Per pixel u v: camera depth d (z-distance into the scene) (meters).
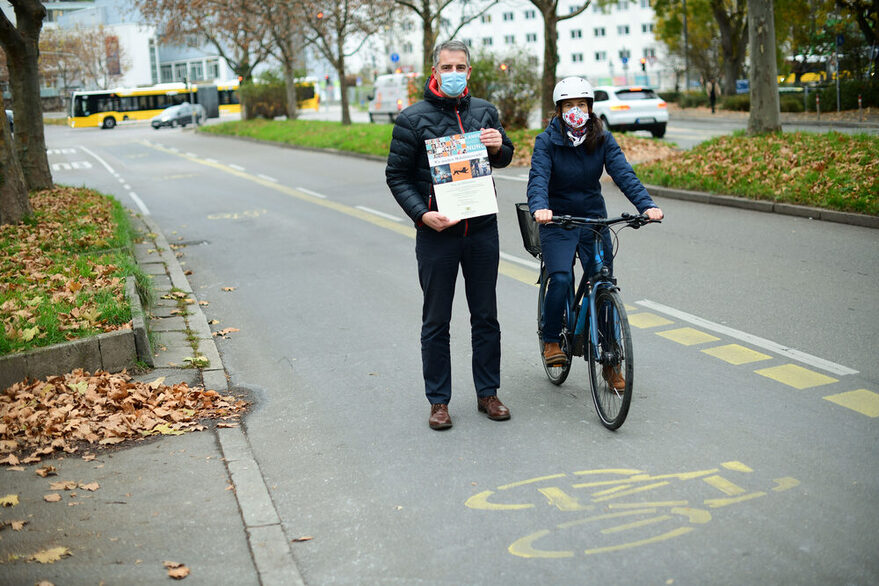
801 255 9.53
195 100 69.12
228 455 4.90
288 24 41.72
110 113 64.38
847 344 6.38
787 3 40.22
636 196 5.12
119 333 6.34
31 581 3.53
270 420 5.55
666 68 65.69
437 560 3.66
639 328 7.20
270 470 4.74
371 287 9.35
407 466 4.67
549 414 5.33
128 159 34.31
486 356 5.36
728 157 15.38
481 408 5.45
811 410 5.14
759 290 8.14
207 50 94.06
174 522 4.07
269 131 40.44
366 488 4.43
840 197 11.62
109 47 83.62
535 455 4.71
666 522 3.86
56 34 76.56
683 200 14.42
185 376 6.34
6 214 12.85
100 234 11.67
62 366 6.17
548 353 5.75
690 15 51.25
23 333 6.37
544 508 4.07
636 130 27.44
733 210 12.97
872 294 7.73
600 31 90.19
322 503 4.28
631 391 4.75
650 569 3.48
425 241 5.14
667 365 6.18
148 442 5.16
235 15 39.47
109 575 3.58
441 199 4.92
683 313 7.56
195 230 14.62
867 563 3.43
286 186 20.92
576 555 3.62
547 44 24.50
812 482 4.17
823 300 7.63
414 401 5.74
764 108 16.61
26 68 17.66
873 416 5.00
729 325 7.09
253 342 7.45
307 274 10.25
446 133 4.96
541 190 5.14
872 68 33.97
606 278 5.14
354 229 13.48
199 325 7.75
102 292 7.68
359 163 26.08
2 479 4.64
